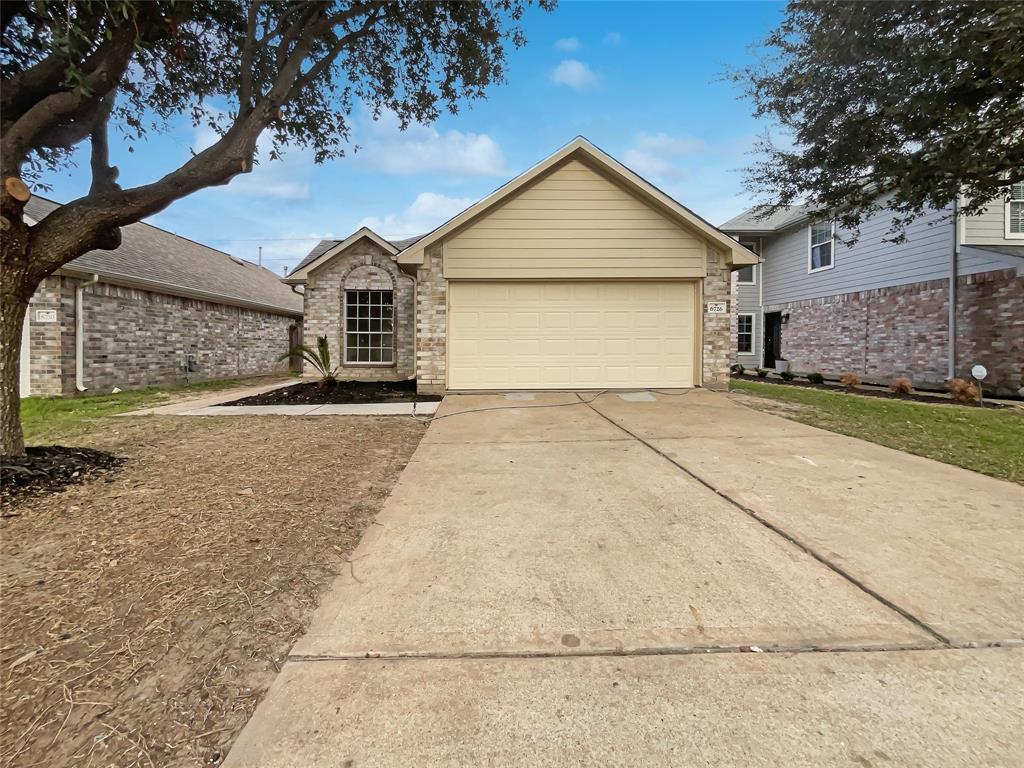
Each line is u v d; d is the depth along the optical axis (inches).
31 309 393.1
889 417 288.0
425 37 255.6
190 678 73.9
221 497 149.6
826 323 592.1
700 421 265.9
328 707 67.9
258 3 194.9
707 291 374.9
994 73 228.2
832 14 259.0
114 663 77.0
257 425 267.0
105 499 147.2
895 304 498.3
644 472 174.1
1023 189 430.9
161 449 209.3
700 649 79.7
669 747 60.8
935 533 122.0
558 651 79.5
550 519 133.3
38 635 83.6
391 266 518.0
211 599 94.7
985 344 415.5
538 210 368.5
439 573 105.0
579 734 62.9
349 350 522.0
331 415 299.0
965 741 61.3
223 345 626.2
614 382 378.9
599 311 377.1
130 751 61.2
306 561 110.0
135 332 477.1
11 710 67.6
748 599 94.0
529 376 377.4
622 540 120.0
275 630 85.6
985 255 413.1
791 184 358.6
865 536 120.6
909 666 75.2
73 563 108.1
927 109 253.9
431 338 371.6
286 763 59.1
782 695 69.4
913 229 478.0
